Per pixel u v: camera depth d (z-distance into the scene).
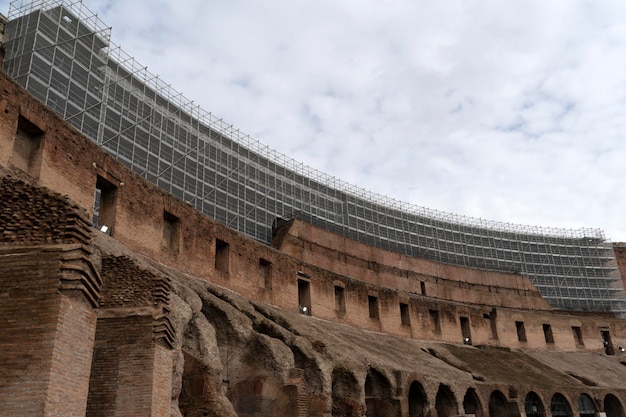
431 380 44.12
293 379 28.95
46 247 12.68
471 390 48.97
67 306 12.33
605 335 87.06
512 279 93.19
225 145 69.88
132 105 56.78
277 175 76.94
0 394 11.38
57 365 11.76
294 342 33.06
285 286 49.62
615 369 74.31
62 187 27.83
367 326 59.78
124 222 32.06
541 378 61.03
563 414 57.12
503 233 104.56
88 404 17.66
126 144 53.75
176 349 21.38
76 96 49.34
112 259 19.97
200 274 38.56
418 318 67.44
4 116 24.84
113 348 18.34
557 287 103.38
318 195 82.25
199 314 25.78
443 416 46.06
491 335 76.38
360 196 89.81
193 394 23.44
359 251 76.06
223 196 65.75
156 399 17.89
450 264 88.12
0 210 13.25
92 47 52.78
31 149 27.11
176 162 60.34
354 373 35.62
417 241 94.31
